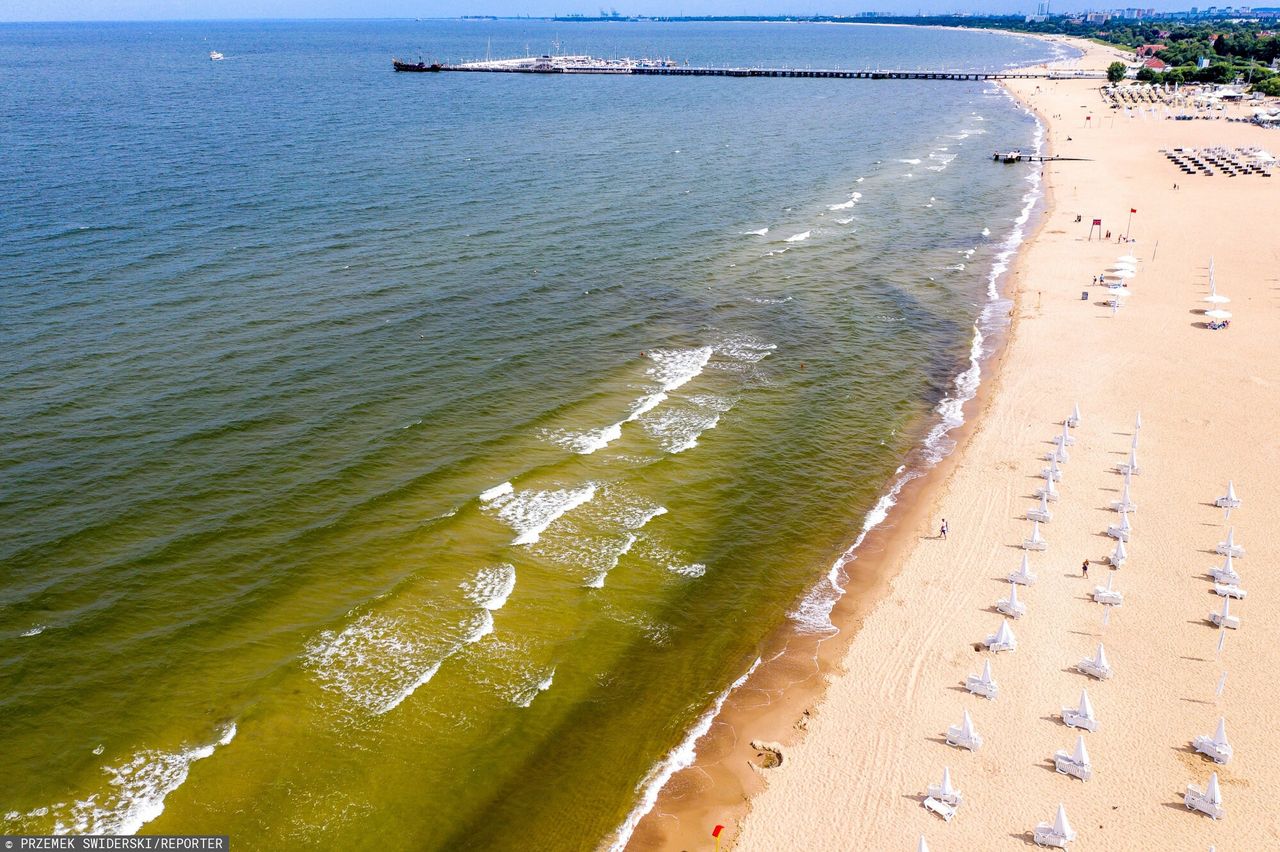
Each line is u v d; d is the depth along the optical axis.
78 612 32.56
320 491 40.56
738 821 26.36
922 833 25.69
